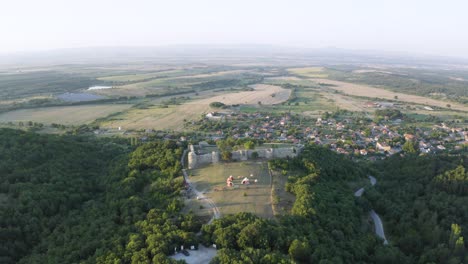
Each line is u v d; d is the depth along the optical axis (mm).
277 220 112000
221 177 139875
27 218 117250
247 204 121125
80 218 122938
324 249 98875
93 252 98125
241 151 156625
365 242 116000
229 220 105438
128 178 144500
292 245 94562
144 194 136375
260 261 85875
